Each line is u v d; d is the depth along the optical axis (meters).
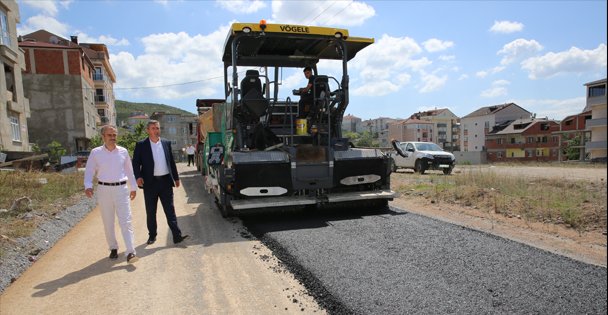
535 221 6.81
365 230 6.11
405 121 112.38
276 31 7.40
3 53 21.84
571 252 5.00
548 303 3.42
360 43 8.09
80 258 5.35
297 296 3.93
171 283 4.34
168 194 5.97
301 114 8.27
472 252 4.82
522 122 77.19
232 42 7.47
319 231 6.19
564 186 11.56
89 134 40.50
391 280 4.03
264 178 7.04
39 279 4.58
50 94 37.25
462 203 8.68
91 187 5.05
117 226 7.39
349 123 159.38
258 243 5.82
